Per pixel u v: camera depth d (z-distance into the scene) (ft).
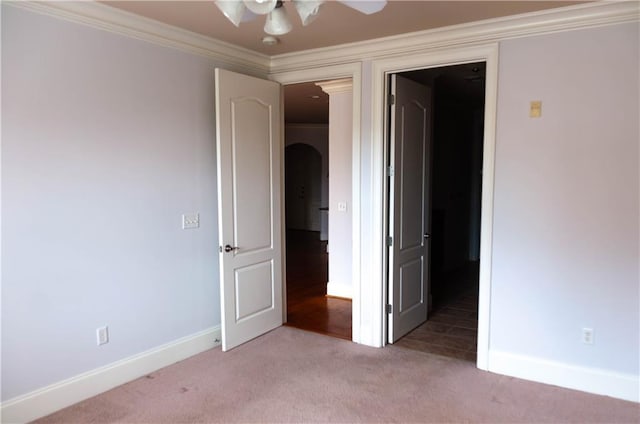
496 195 10.53
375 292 12.39
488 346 10.89
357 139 12.30
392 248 12.48
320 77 12.92
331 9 9.39
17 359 8.43
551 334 10.18
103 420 8.73
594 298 9.69
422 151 13.88
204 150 11.92
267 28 6.45
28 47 8.28
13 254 8.28
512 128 10.24
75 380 9.33
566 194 9.80
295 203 40.22
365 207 12.35
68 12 8.77
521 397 9.62
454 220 23.27
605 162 9.39
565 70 9.61
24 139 8.32
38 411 8.75
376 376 10.64
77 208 9.19
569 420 8.72
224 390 9.96
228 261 12.02
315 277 21.20
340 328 14.03
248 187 12.57
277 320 14.03
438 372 10.87
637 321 9.31
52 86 8.66
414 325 13.99
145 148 10.43
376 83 11.91
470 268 23.27
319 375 10.71
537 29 9.77
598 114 9.38
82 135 9.20
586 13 9.21
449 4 9.10
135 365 10.48
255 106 12.65
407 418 8.82
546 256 10.11
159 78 10.65
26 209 8.41
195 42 11.28
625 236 9.31
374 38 11.50
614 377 9.59
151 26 10.21
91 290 9.53
